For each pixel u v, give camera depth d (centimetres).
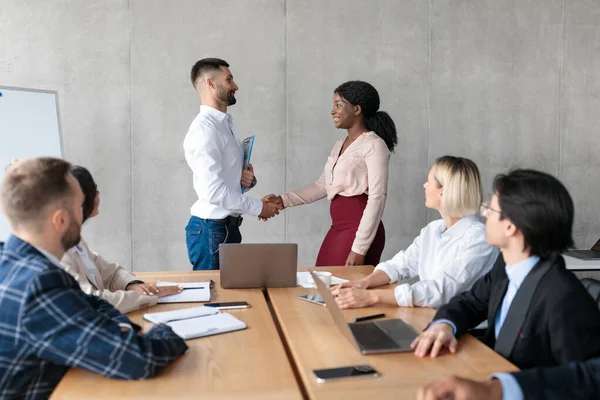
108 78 440
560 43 493
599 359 107
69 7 432
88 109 439
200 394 133
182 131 451
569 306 144
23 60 429
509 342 156
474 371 147
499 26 484
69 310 133
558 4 491
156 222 454
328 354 160
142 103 445
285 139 463
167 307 209
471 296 186
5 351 131
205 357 157
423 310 208
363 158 338
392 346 164
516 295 156
